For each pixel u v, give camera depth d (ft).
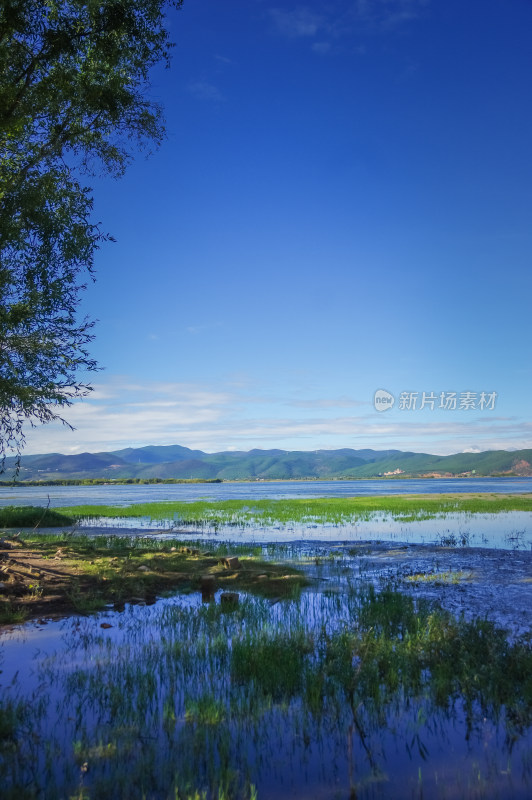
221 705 18.24
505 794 13.29
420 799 13.12
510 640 25.13
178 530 85.30
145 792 13.44
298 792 13.44
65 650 24.45
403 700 19.08
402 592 37.37
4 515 94.12
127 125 46.80
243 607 32.81
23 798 12.97
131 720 17.15
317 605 33.83
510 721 17.31
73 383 45.09
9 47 39.22
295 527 89.35
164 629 28.04
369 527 88.33
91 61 42.65
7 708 17.79
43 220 43.86
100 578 40.04
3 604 32.81
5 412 43.21
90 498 278.87
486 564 49.42
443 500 158.71
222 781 13.82
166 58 46.29
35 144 43.91
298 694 19.63
